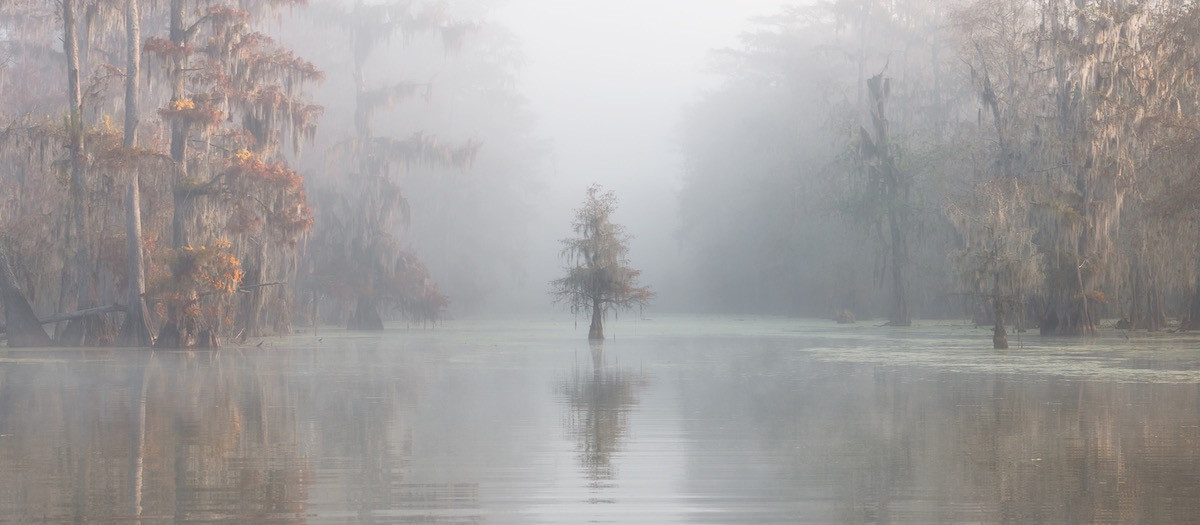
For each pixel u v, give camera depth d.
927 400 21.77
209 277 41.03
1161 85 45.72
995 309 40.59
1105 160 46.62
